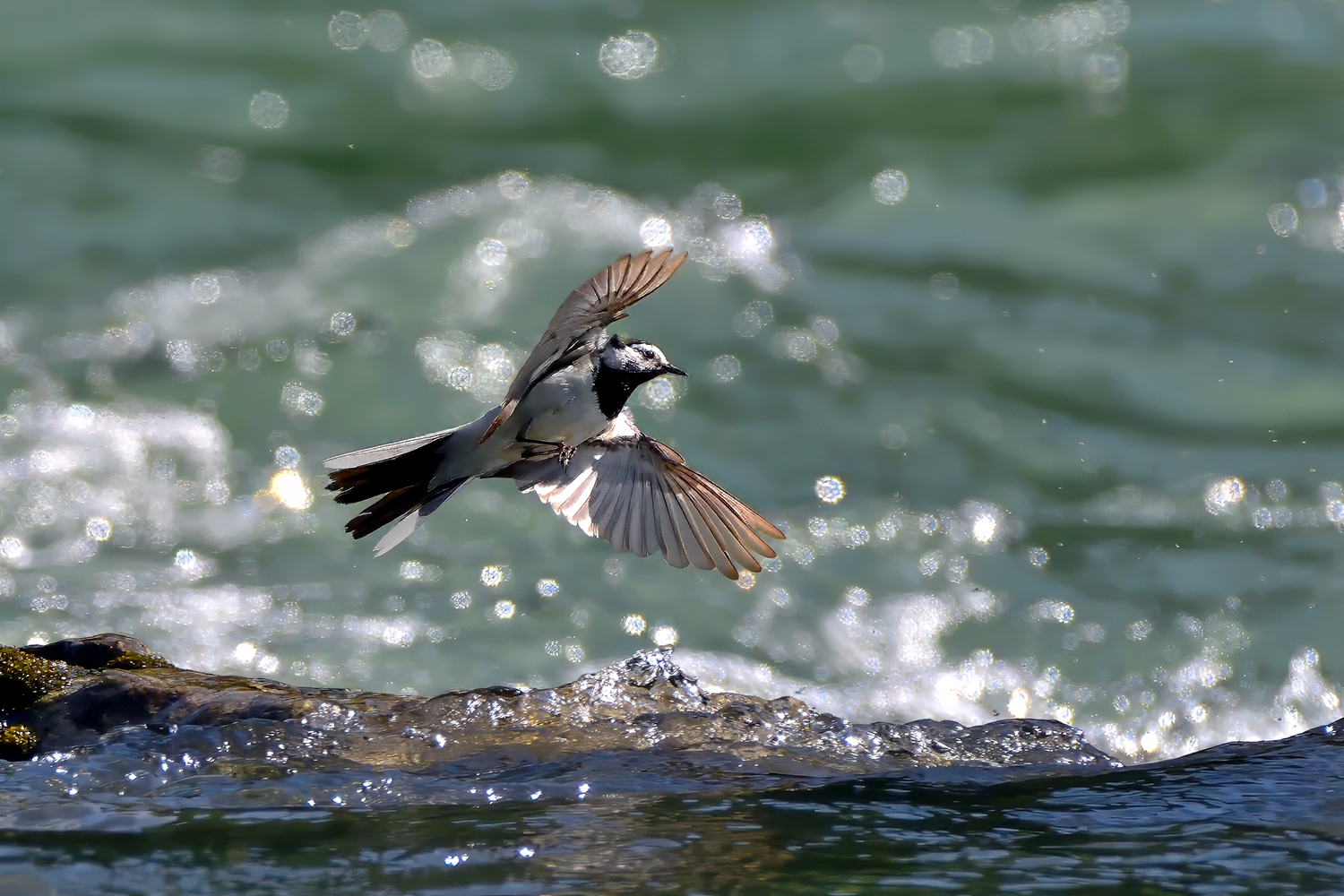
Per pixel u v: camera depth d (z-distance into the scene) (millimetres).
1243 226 19969
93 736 7996
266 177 20109
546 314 17328
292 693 8445
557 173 20719
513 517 14156
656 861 6609
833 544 13789
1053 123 22531
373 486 7613
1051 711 11477
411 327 16969
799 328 17516
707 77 23766
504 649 11750
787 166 21391
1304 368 17031
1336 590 12906
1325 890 6332
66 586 12250
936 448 15445
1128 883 6410
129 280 17453
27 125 20734
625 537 7832
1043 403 16297
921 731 8594
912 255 19281
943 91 23406
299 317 17000
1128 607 12789
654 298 18000
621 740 8195
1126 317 18062
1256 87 23281
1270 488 14734
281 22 24391
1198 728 11227
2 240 17938
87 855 6586
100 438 14625
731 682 11562
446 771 7727
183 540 13266
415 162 20797
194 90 22219
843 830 7027
